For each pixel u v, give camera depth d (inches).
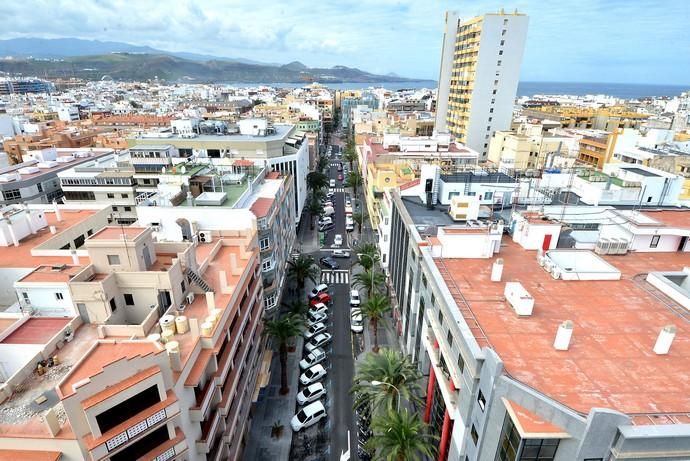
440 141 4254.4
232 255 1590.8
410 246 1950.1
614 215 1855.3
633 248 1700.3
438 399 1465.3
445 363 1341.0
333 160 7401.6
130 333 1186.0
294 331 1918.1
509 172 2861.7
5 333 1182.9
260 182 2780.5
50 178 3191.4
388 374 1541.6
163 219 2034.9
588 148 4512.8
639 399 908.0
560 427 850.8
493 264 1539.1
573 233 1865.2
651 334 1155.9
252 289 1786.4
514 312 1250.0
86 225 2066.9
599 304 1304.1
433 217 2137.1
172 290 1310.3
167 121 6678.2
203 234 1907.0
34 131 5526.6
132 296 1321.4
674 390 940.0
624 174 2470.5
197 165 2743.6
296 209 3873.0
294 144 4109.3
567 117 6939.0
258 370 1892.2
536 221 1754.4
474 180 2389.3
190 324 1183.6
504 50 4911.4
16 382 1035.3
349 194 5216.5
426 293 1653.5
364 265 2664.9
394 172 3415.4
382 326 2469.2
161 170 3093.0
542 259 1553.9
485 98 5118.1
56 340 1161.4
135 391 935.0
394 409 1540.4
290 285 2898.6
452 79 5802.2
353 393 1964.8
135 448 983.0
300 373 2089.1
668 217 1845.5
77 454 903.1
